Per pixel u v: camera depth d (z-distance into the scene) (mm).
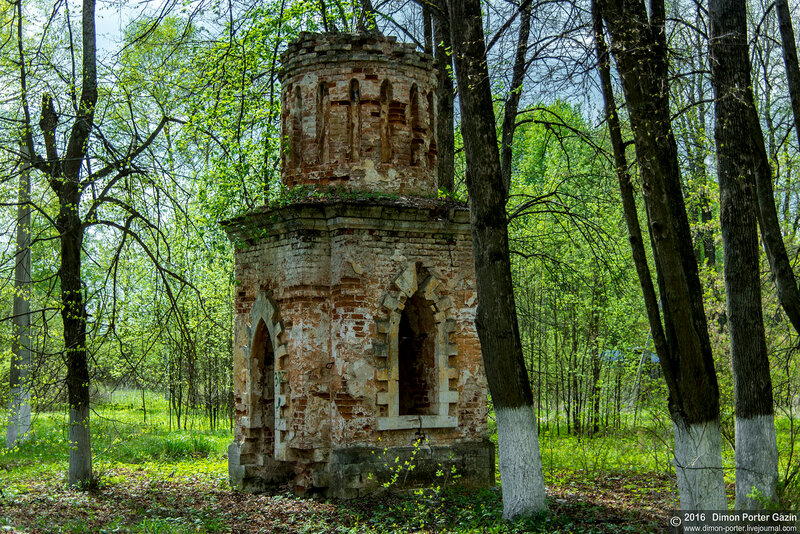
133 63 18094
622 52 11016
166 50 21016
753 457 11633
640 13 11430
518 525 11883
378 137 16172
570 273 23250
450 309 15898
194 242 16984
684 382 11117
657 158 11078
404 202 15367
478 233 12773
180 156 18109
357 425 14930
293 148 16656
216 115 16812
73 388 16672
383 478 14844
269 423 16719
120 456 22047
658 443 20266
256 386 16688
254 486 16391
